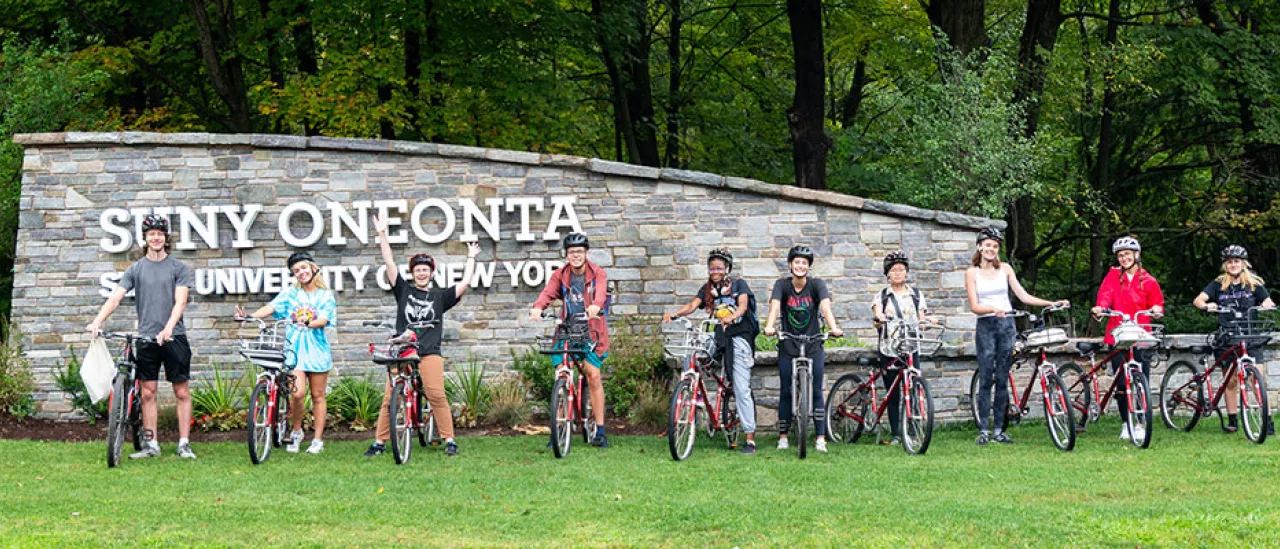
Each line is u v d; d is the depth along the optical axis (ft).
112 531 26.11
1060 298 89.25
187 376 36.52
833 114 100.42
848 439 40.37
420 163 50.57
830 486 31.19
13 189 58.44
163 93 78.84
